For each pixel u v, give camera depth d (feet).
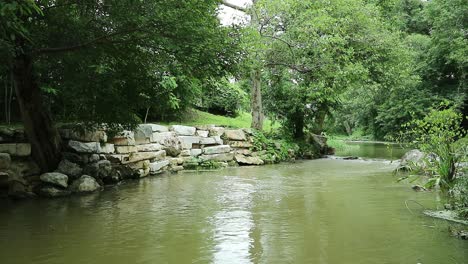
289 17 47.34
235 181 29.17
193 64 20.31
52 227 16.07
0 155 22.17
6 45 15.85
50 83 23.93
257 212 18.67
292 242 13.96
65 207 19.95
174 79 39.29
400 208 19.34
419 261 11.90
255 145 44.21
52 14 19.54
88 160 26.78
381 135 120.16
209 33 19.54
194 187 26.30
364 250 13.02
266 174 33.45
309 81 50.75
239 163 41.06
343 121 145.89
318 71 47.96
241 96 63.57
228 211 18.93
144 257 12.49
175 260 12.21
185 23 18.43
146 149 32.53
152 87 24.93
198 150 38.60
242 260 12.16
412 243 13.71
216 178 30.89
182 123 45.78
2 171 22.17
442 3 74.33
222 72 21.83
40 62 21.90
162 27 18.69
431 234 14.80
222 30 21.21
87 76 21.38
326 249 13.15
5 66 18.67
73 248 13.39
